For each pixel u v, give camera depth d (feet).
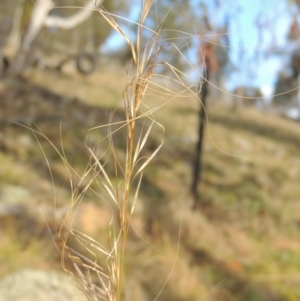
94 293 1.98
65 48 48.21
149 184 13.21
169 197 12.23
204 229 10.20
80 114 20.25
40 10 27.96
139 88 1.71
